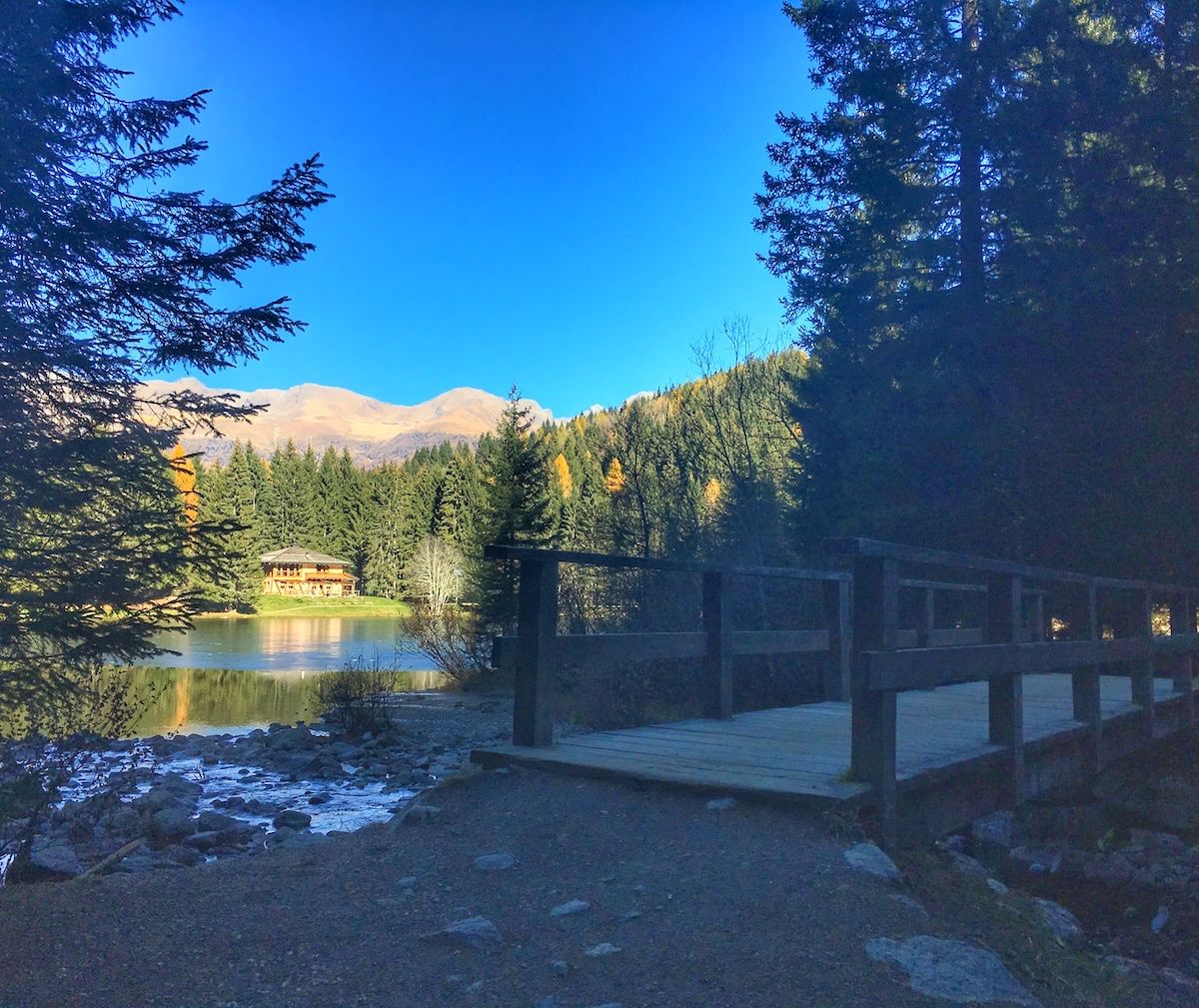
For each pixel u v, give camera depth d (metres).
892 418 14.84
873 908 3.82
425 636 30.80
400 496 98.50
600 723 12.24
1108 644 8.09
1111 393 12.99
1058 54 14.34
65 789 10.71
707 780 5.08
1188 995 4.00
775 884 4.01
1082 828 8.74
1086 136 14.17
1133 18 14.13
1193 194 13.01
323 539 102.12
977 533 14.80
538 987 3.24
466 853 4.55
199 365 8.31
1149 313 12.66
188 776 13.42
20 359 7.02
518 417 31.41
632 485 23.61
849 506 16.19
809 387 18.11
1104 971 4.04
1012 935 4.10
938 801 5.58
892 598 4.98
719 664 7.66
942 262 15.80
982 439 13.66
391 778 13.07
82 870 6.96
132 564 7.30
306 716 21.69
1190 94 13.29
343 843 4.95
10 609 6.79
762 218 17.59
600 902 3.92
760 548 19.75
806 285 17.38
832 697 8.98
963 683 11.18
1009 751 6.18
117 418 7.64
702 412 23.30
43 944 3.55
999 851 7.13
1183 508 13.13
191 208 8.02
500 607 28.39
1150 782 10.05
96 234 7.38
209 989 3.21
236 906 3.96
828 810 4.65
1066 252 13.29
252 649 46.66
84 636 7.02
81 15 7.49
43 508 7.07
